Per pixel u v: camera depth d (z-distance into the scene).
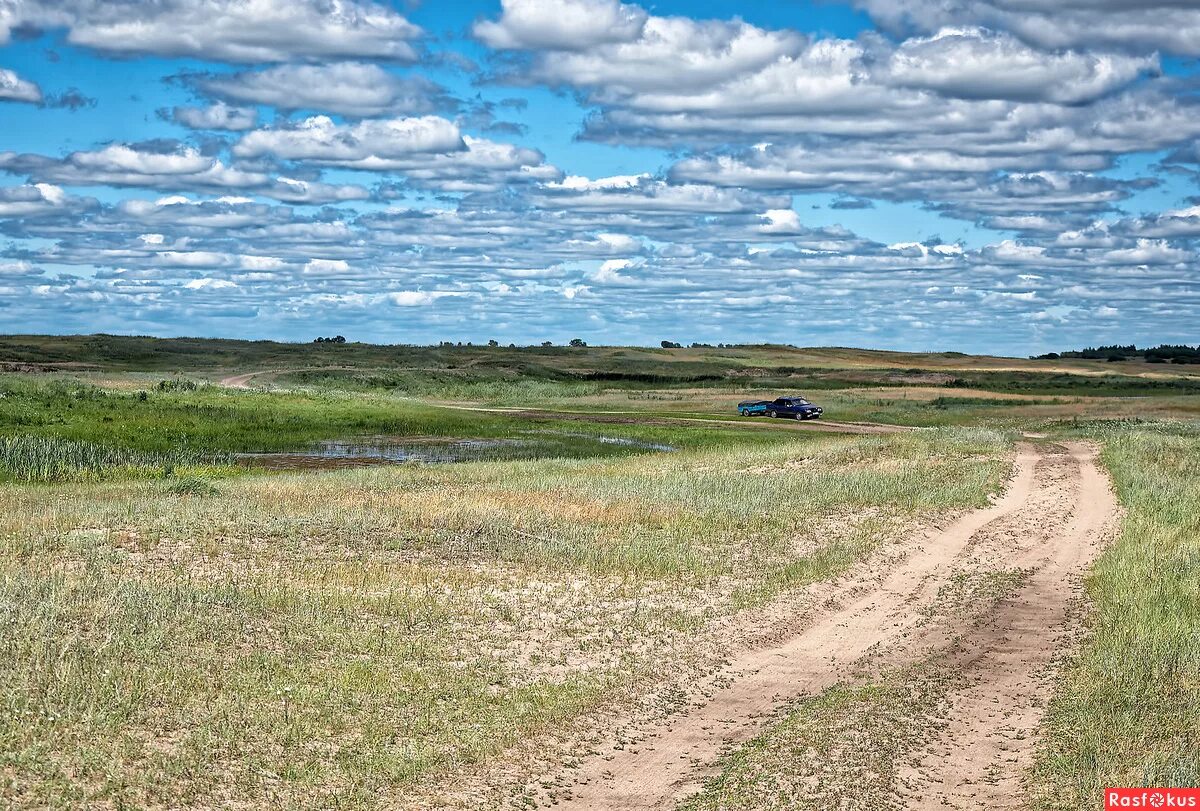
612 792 10.16
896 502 28.09
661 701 12.84
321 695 11.81
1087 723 12.01
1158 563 20.84
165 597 14.70
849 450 40.31
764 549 21.77
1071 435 51.19
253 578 16.83
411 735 11.05
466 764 10.54
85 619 13.51
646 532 22.77
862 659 15.00
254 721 10.90
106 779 9.31
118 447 41.34
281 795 9.46
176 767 9.68
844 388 108.00
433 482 30.67
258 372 123.88
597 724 11.96
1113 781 10.40
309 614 14.75
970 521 26.78
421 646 13.98
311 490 27.78
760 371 146.12
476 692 12.45
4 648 11.97
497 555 19.77
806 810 9.79
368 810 9.34
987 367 166.62
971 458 39.00
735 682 13.79
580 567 19.27
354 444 48.31
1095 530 25.98
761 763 10.86
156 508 22.62
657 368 158.00
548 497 26.48
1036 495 31.38
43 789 8.96
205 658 12.58
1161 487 31.05
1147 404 78.56
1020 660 15.07
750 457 38.31
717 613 16.89
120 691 11.13
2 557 17.09
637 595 17.64
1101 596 18.66
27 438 38.16
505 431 55.44
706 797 10.02
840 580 19.83
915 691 13.41
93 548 18.09
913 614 17.72
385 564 18.52
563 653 14.34
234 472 36.66
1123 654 14.56
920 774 10.80
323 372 109.81
